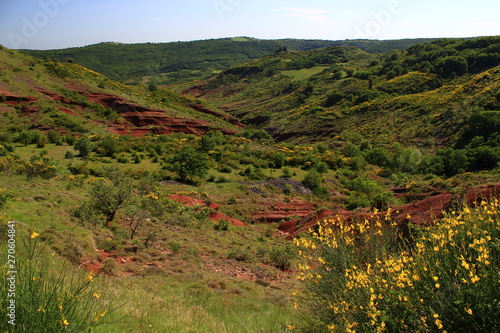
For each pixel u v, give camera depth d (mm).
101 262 12281
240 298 11156
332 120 109562
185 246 18391
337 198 44062
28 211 14023
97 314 4957
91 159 48281
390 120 94375
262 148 69125
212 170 48531
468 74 113188
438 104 91188
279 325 7539
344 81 147250
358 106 111688
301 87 154000
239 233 27438
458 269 3904
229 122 130375
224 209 34906
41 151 50375
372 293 4047
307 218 30625
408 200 31875
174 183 41125
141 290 9695
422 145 75875
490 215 4531
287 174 49281
